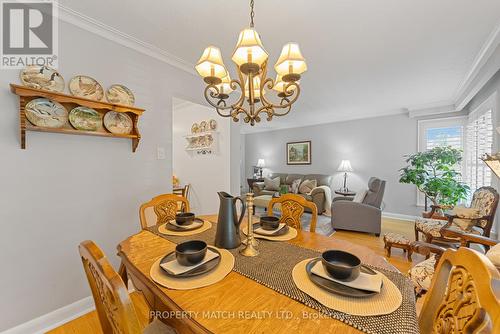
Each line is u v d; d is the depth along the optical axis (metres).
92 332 1.54
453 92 3.42
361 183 5.17
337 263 0.91
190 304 0.72
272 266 0.96
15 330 1.43
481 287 0.48
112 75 1.87
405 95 3.57
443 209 3.13
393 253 2.83
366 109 4.53
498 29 1.80
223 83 1.40
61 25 1.59
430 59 2.35
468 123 3.79
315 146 5.96
